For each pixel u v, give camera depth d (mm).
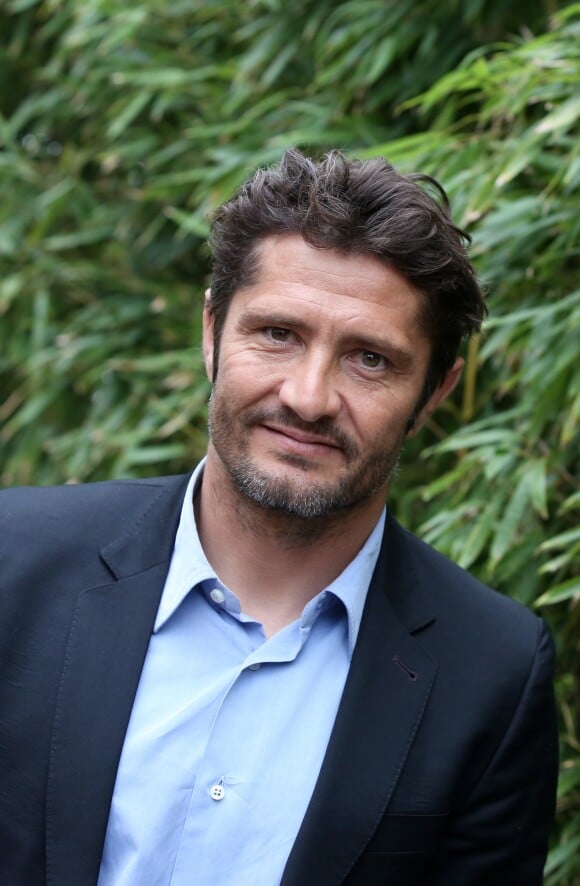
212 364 2598
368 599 2590
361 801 2371
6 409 5773
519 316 3727
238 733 2404
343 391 2346
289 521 2430
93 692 2395
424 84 4785
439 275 2400
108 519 2664
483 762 2508
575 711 3959
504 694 2539
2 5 6305
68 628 2475
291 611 2533
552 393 3764
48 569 2555
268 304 2326
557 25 3959
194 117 5582
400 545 2740
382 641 2541
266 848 2340
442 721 2488
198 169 5352
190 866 2320
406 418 2471
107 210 5836
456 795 2486
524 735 2543
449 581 2727
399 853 2395
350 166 2391
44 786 2346
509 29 4676
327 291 2312
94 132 5926
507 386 3838
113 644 2451
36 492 2754
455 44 4762
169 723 2385
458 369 2686
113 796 2344
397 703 2479
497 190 3896
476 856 2531
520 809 2564
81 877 2279
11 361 5809
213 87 5375
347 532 2510
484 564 4039
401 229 2314
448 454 4539
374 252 2320
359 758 2404
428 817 2418
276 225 2363
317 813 2340
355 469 2381
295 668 2480
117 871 2318
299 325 2314
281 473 2350
